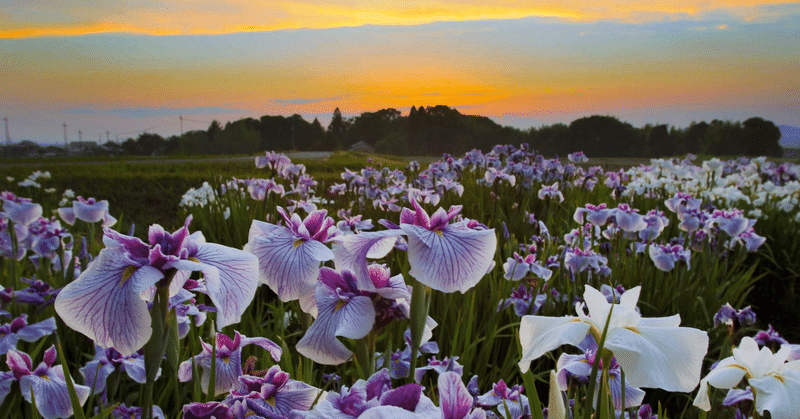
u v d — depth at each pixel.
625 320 1.26
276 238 1.81
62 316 1.24
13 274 4.10
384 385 1.14
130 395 2.56
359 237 1.61
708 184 9.91
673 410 3.56
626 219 4.96
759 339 3.02
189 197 8.30
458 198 8.55
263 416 1.34
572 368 1.82
